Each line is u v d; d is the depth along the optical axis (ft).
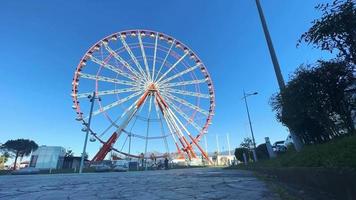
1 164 231.09
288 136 82.94
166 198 26.11
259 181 38.52
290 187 27.20
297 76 30.42
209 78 190.80
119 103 173.58
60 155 175.11
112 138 176.35
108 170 143.02
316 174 21.21
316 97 28.84
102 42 172.04
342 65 25.76
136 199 26.04
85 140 127.75
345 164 17.48
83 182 48.34
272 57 40.32
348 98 27.91
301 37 19.90
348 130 28.14
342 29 17.71
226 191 29.32
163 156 207.92
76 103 166.30
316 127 33.35
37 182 49.37
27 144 240.94
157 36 184.75
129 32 179.42
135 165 180.34
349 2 17.38
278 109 37.91
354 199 15.33
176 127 185.16
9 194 31.12
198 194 27.96
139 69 181.78
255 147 106.22
